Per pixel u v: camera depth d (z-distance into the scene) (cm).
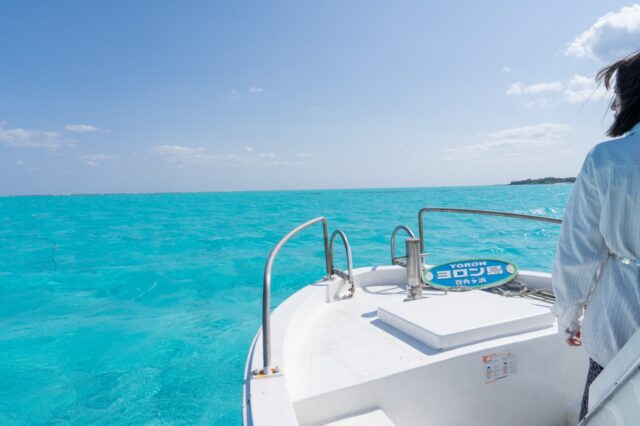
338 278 312
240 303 723
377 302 288
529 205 3378
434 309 233
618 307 99
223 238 1564
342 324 245
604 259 105
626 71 105
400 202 4384
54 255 1247
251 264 1045
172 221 2433
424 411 186
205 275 934
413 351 199
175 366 466
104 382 430
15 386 423
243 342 536
